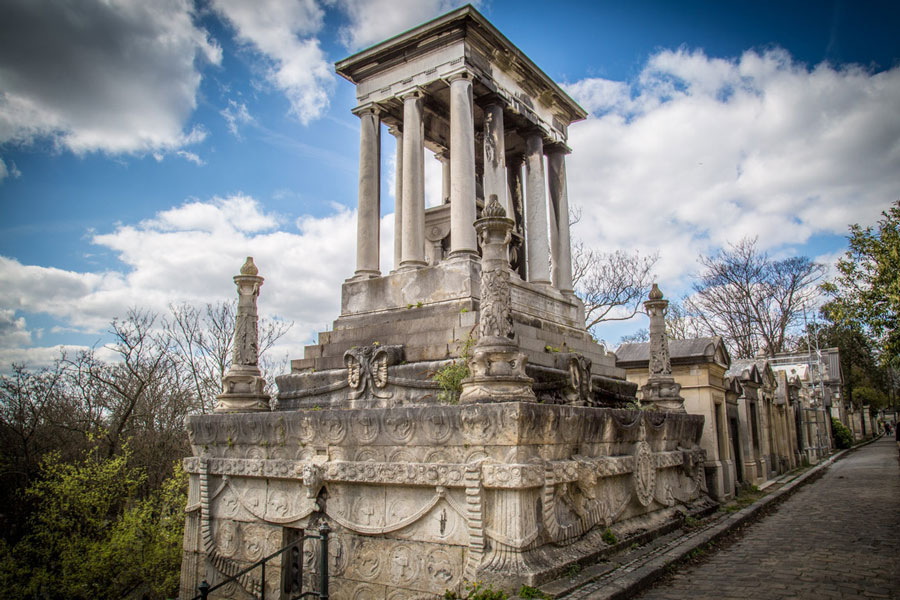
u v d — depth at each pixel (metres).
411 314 13.17
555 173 18.05
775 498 19.17
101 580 16.23
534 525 8.66
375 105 15.62
